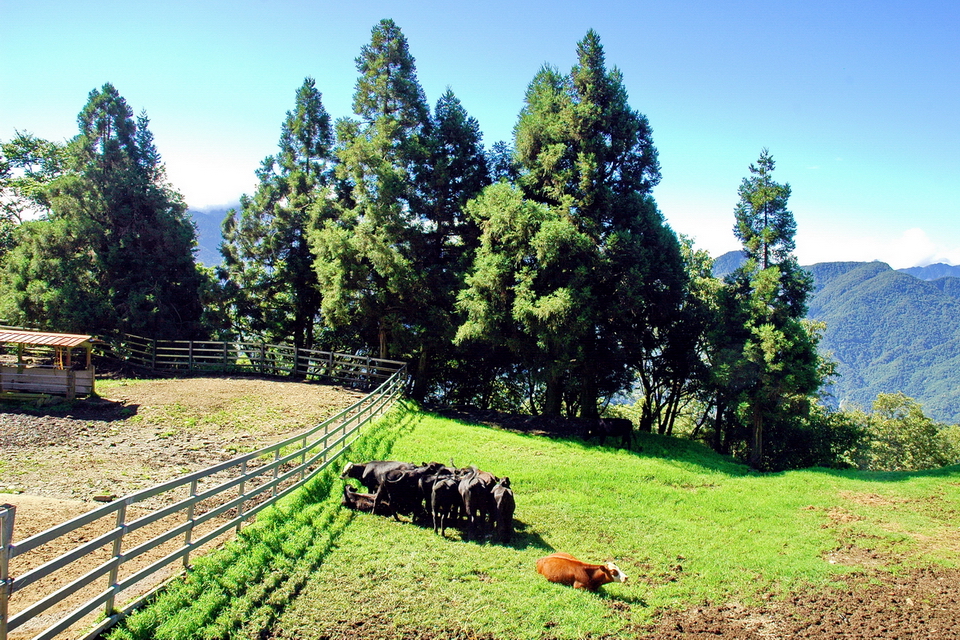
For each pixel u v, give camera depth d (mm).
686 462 19953
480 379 31172
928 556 11445
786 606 8984
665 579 9703
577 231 22641
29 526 9016
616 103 24297
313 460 12609
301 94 31078
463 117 27172
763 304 24016
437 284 25562
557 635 7645
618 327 24766
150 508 10609
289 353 27688
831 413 33656
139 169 29688
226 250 31641
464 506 10953
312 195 29906
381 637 7273
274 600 7855
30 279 26875
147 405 18891
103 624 6492
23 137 37750
